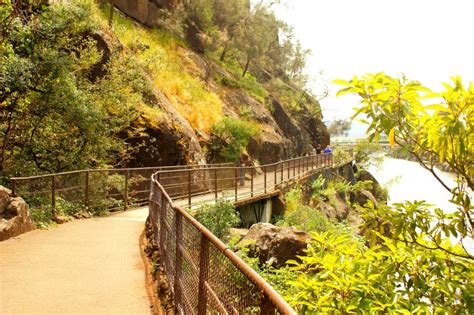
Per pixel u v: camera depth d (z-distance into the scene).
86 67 16.30
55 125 14.51
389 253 3.91
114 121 16.75
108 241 9.28
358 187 24.17
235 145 27.59
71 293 5.81
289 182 23.47
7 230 8.88
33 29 14.02
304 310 3.54
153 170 18.50
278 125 46.47
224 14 47.53
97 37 18.48
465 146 3.46
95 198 14.41
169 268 5.74
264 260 9.34
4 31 13.20
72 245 8.71
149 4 36.78
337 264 3.78
